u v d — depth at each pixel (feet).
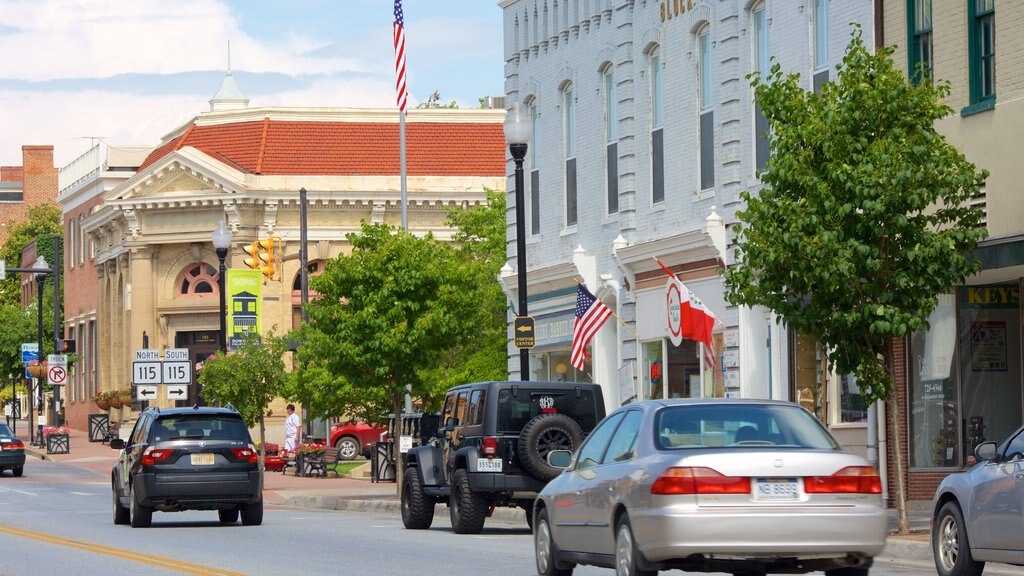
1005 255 111.04
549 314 189.37
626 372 160.97
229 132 349.61
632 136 166.61
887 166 95.35
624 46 167.73
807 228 97.19
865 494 65.98
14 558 96.73
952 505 79.41
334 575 83.87
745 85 146.72
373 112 349.82
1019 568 90.17
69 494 189.37
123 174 398.62
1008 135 114.11
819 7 137.08
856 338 99.35
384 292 159.43
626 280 166.91
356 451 266.77
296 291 339.16
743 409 69.67
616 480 69.56
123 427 352.28
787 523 64.75
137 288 347.77
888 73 98.84
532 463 112.57
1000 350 124.36
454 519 117.60
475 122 352.69
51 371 321.32
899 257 97.60
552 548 79.10
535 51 190.29
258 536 116.67
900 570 85.71
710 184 153.58
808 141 98.07
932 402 125.08
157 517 146.72
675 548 64.49
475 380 233.96
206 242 342.23
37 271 299.79
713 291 150.20
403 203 201.36
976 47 118.83
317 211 336.90
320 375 185.68
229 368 235.20
